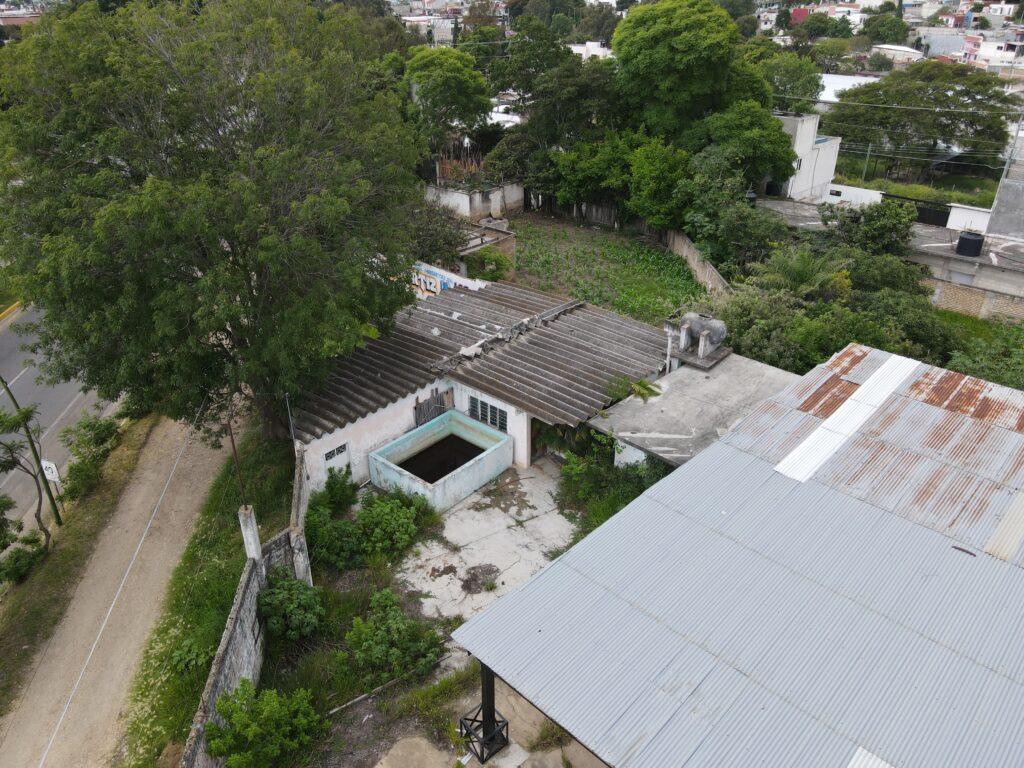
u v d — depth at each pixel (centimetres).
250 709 1153
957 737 845
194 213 1402
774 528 1195
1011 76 8012
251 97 1592
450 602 1532
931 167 5600
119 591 1606
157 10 1727
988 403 1521
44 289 1393
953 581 1072
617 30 3891
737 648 979
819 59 7962
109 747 1250
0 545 1577
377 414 1902
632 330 2286
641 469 1745
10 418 1675
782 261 2756
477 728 1162
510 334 2228
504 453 1941
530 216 4375
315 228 1662
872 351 1755
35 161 1464
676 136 3881
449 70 4078
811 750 840
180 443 2141
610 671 954
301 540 1494
